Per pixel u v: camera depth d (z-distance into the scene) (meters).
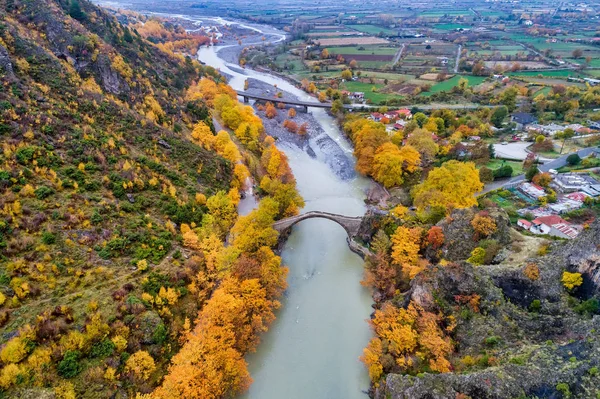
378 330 85.38
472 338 74.12
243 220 106.62
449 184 119.94
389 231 110.50
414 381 65.06
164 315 80.25
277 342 91.69
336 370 85.25
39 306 71.00
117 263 84.88
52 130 102.75
